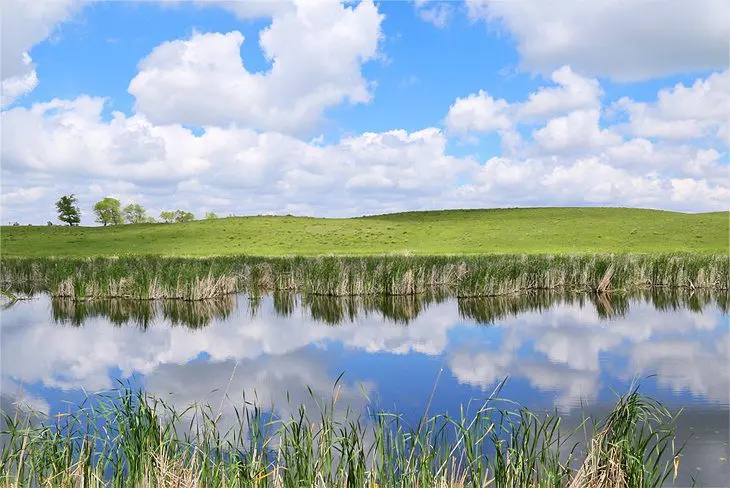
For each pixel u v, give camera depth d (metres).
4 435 9.23
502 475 6.48
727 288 30.48
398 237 66.31
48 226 78.56
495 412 10.60
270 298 28.80
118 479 6.52
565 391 12.16
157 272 28.50
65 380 13.73
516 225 71.88
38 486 6.42
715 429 9.52
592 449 6.79
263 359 15.62
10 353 16.69
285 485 6.45
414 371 14.09
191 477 6.45
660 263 32.44
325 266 30.03
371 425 9.82
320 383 13.06
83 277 28.44
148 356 16.19
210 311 24.58
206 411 10.85
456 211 90.56
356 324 21.12
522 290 30.00
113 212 122.75
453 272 32.00
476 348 16.70
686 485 7.42
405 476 6.37
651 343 17.20
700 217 69.12
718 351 16.05
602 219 72.88
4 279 37.03
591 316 22.47
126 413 7.25
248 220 76.81
